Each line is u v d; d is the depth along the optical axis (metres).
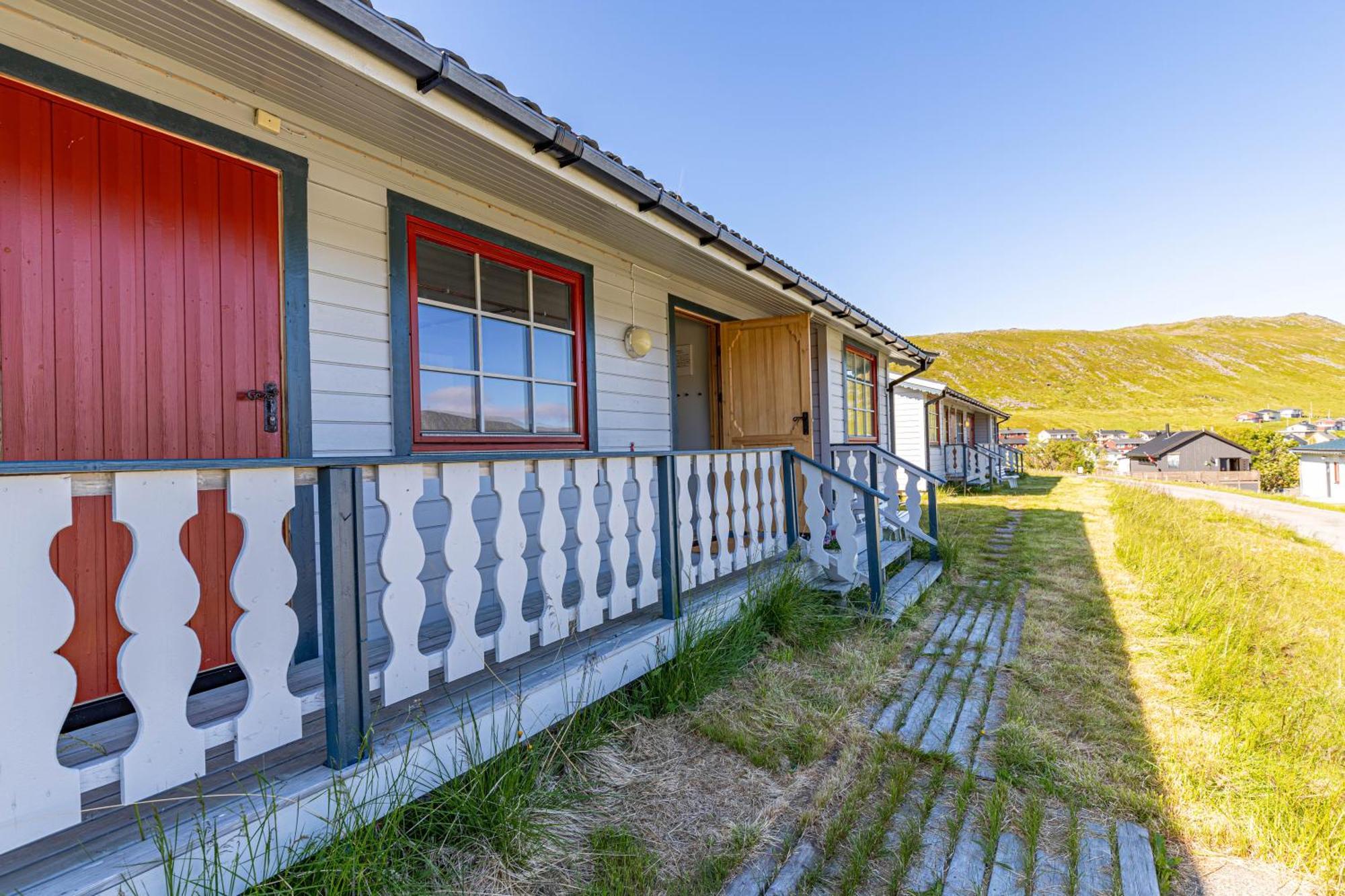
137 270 2.19
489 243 3.47
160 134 2.25
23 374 1.94
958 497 13.55
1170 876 1.72
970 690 2.96
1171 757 2.33
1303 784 2.15
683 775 2.20
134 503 1.23
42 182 1.99
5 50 1.91
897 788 2.08
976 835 1.90
